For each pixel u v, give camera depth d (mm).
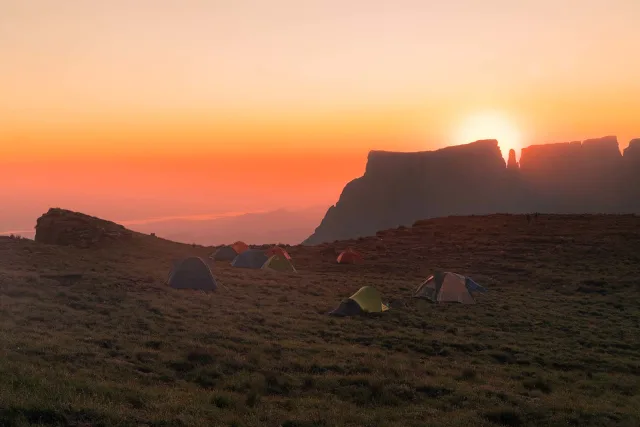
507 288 43594
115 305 26406
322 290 38750
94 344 18609
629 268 49594
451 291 36781
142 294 29969
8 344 16688
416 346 24953
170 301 28938
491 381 19844
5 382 12438
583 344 27656
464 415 15148
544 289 44031
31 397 11547
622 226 67250
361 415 14227
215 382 16391
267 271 45719
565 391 19375
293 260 57188
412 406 15852
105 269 37125
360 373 18906
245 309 29562
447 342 25984
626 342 28125
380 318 30672
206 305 29328
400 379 18312
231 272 43531
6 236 46094
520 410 15945
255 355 19641
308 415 13781
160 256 47781
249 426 12359
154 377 16125
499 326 30688
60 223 51500
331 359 20578
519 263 53094
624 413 16609
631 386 20656
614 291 42438
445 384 18453
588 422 15438
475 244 61625
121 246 49438
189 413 12633
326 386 17016
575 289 43281
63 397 11961
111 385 14000
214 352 19250
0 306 22688
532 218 75438
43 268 34719
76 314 23344
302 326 26734
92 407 11562
